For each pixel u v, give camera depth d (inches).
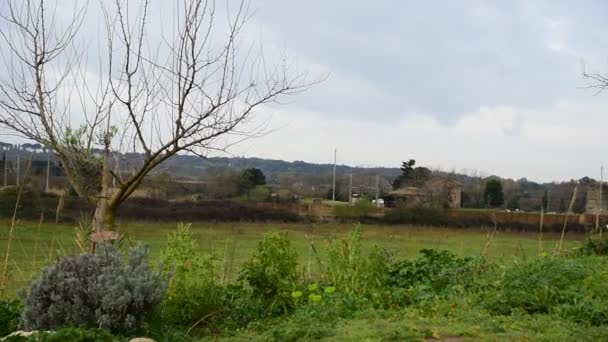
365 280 388.2
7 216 686.5
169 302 313.7
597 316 267.0
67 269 272.7
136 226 1025.5
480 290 345.4
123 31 352.8
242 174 1429.6
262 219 1315.2
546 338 238.1
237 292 360.8
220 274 424.8
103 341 232.4
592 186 1369.3
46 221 679.1
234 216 1277.1
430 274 414.9
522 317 277.4
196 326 317.7
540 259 378.0
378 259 408.2
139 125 379.6
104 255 283.9
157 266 322.3
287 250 372.2
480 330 256.7
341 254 398.3
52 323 263.3
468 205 1740.9
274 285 358.9
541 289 304.5
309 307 332.2
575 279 324.8
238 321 330.0
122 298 262.5
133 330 265.4
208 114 331.6
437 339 246.1
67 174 328.8
